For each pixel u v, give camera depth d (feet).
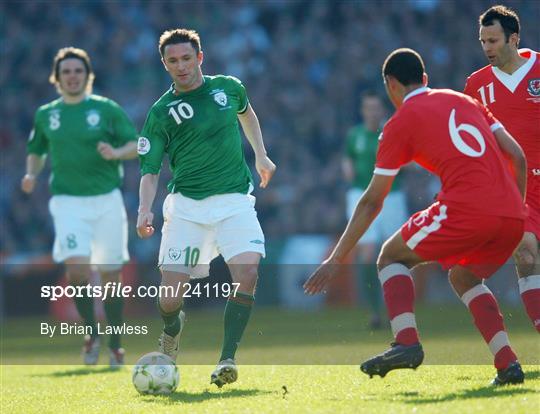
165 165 250.37
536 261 83.35
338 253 72.54
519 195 71.31
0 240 251.39
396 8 290.97
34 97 280.10
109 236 115.96
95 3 293.23
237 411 65.21
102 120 115.34
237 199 84.02
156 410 68.08
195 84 84.28
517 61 89.30
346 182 256.11
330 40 287.89
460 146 70.23
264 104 276.21
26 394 85.61
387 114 272.10
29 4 291.58
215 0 293.84
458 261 72.18
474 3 290.97
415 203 246.68
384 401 67.00
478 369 88.22
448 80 281.54
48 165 260.83
